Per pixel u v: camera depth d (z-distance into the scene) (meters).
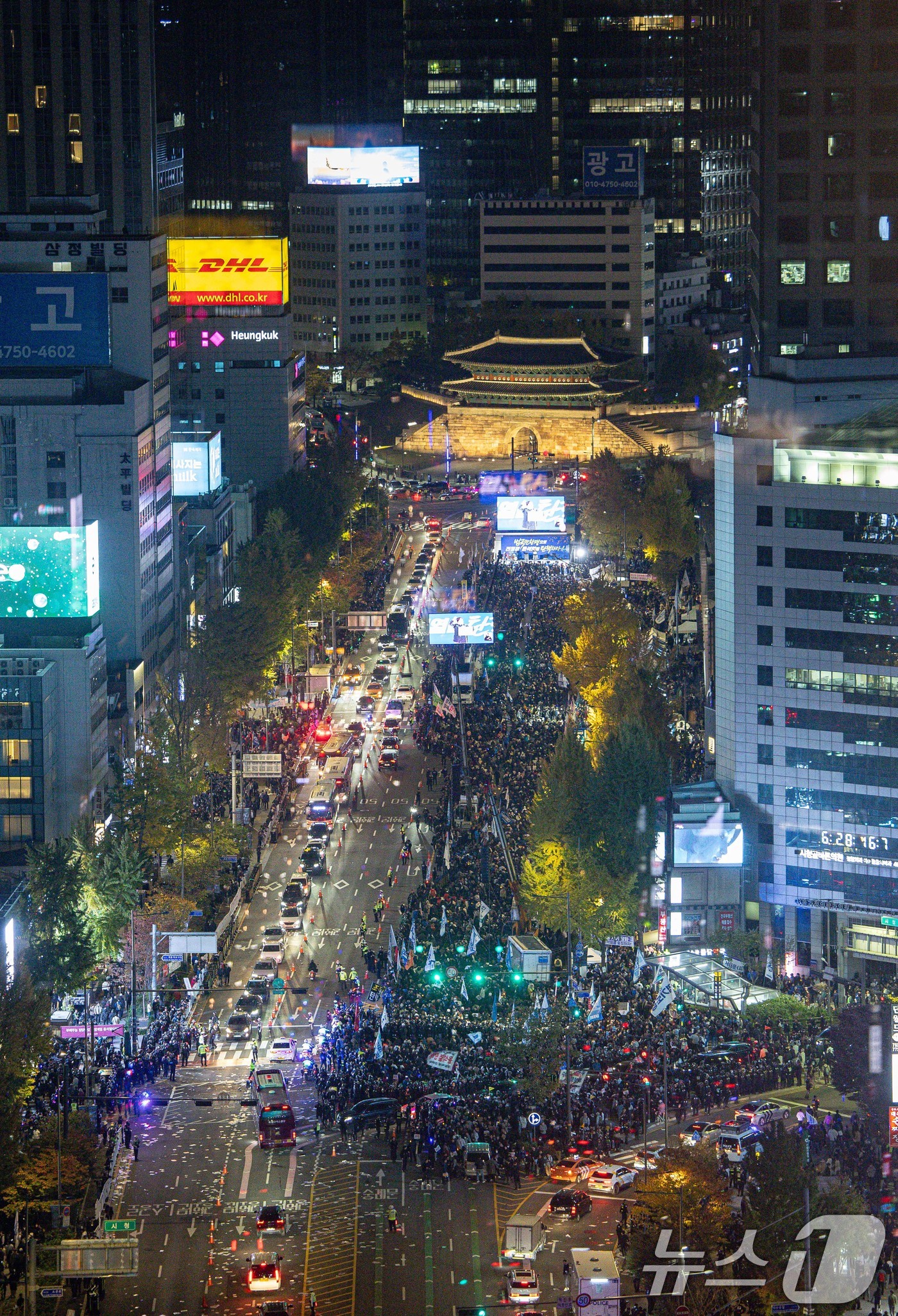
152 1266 150.62
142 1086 187.38
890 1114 157.75
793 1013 189.50
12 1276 143.62
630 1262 140.75
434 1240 154.38
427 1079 180.25
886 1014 157.75
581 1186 162.38
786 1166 137.88
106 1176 163.88
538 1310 140.75
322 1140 174.25
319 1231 156.25
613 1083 176.25
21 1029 167.25
